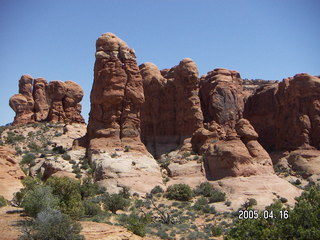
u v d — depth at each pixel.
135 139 59.88
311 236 22.22
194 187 54.72
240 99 80.06
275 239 22.83
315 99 75.56
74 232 25.00
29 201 29.48
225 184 52.84
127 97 61.31
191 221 43.22
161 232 35.91
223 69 79.75
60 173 53.88
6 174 45.62
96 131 59.94
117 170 53.22
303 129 74.19
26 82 100.94
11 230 25.02
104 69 61.38
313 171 66.19
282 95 78.94
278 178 55.28
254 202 48.25
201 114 70.50
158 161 65.19
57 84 89.25
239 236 23.62
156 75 77.75
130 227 31.36
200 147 62.69
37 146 76.12
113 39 63.22
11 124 98.88
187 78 71.69
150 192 52.00
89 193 48.03
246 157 55.28
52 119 87.81
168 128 73.56
